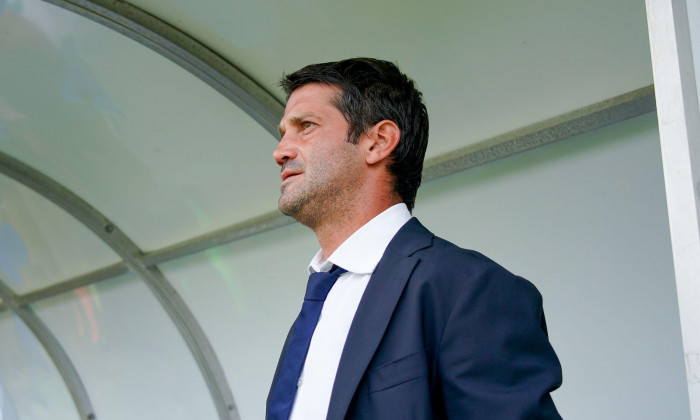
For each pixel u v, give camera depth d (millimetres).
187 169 3994
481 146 2998
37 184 4645
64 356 5758
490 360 1107
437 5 2689
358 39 3006
